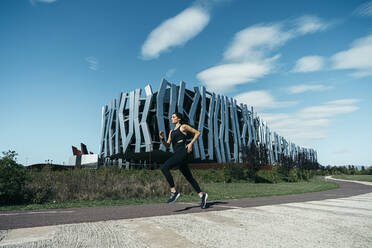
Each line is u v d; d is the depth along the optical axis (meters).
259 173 30.06
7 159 6.39
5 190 6.04
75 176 9.46
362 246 1.88
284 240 2.06
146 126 38.38
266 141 66.06
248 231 2.40
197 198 7.42
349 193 10.03
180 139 3.96
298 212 3.70
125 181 9.60
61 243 1.93
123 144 42.03
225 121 50.84
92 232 2.35
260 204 5.05
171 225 2.70
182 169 4.17
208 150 44.84
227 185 17.22
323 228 2.54
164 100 40.56
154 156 46.53
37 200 6.41
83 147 52.44
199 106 46.03
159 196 8.68
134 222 2.89
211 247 1.86
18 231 2.40
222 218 3.16
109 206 5.46
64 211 4.34
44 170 9.52
